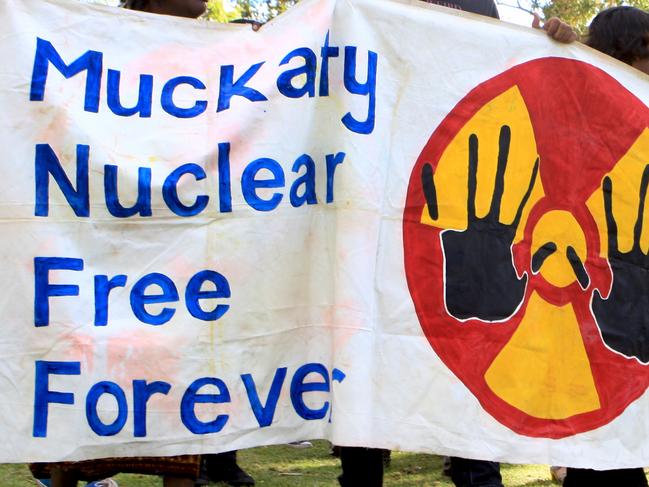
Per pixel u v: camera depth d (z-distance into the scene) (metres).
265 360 2.95
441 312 3.10
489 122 3.25
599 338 3.32
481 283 3.16
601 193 3.38
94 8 2.96
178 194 2.94
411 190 3.11
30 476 4.97
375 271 3.03
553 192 3.31
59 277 2.84
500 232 3.21
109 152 2.91
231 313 2.94
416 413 3.04
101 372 2.84
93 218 2.88
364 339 2.98
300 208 3.01
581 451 3.24
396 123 3.12
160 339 2.89
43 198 2.85
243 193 2.97
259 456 5.75
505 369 3.17
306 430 2.96
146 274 2.90
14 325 2.81
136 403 2.86
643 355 3.38
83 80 2.93
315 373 2.98
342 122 3.04
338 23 3.09
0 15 2.89
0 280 2.82
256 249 2.97
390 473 5.34
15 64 2.88
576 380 3.27
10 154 2.85
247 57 3.04
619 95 3.45
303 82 3.05
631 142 3.45
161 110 2.97
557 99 3.36
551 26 3.36
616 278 3.37
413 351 3.05
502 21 3.31
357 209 3.01
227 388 2.92
